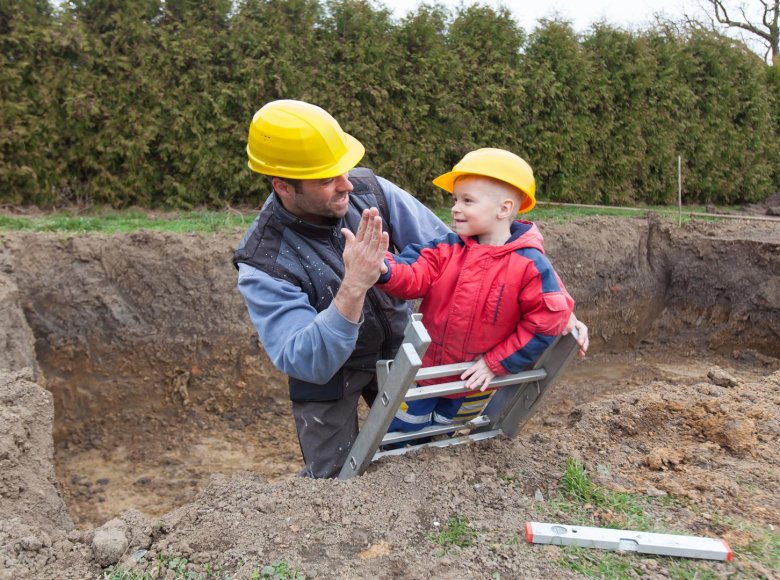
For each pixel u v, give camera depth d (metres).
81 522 4.35
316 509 2.34
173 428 5.66
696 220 8.95
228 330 5.93
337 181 2.42
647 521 2.34
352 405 2.95
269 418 5.90
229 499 2.44
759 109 13.02
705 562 2.11
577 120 10.55
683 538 2.17
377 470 2.60
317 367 2.28
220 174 8.05
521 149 10.14
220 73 8.03
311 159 2.32
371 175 2.99
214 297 5.92
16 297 4.87
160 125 7.77
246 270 2.56
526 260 2.34
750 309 7.48
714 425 3.08
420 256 2.59
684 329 8.04
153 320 5.73
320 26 8.56
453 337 2.51
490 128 9.84
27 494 2.87
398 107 9.09
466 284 2.43
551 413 6.22
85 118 7.30
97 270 5.61
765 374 7.03
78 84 7.34
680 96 11.72
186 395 5.75
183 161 8.03
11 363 4.26
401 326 2.95
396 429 2.82
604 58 10.97
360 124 8.72
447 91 9.34
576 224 8.11
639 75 11.09
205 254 5.98
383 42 8.70
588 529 2.21
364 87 8.67
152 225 6.91
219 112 7.87
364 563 2.05
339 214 2.56
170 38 7.66
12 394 3.41
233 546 2.14
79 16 7.37
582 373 7.39
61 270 5.48
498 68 9.75
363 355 2.85
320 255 2.63
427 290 2.57
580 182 10.73
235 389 5.95
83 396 5.48
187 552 2.12
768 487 2.63
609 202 11.38
